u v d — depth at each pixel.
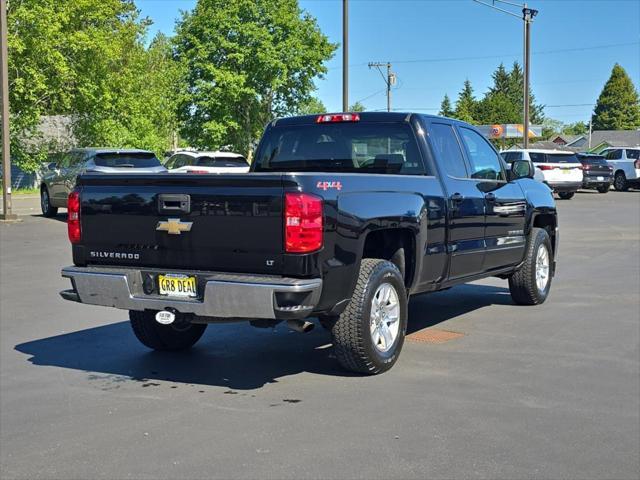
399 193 6.32
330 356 6.76
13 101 31.36
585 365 6.46
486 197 7.74
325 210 5.39
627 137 99.62
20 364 6.58
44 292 10.13
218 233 5.48
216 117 40.31
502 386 5.86
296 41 40.72
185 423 5.05
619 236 16.95
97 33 33.38
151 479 4.15
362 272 5.96
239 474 4.20
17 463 4.39
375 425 4.98
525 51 37.94
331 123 7.57
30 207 26.25
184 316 5.71
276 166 7.87
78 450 4.58
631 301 9.38
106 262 6.02
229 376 6.21
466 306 9.16
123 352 7.02
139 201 5.79
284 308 5.20
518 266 8.77
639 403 5.45
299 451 4.53
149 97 43.84
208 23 39.28
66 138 38.03
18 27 29.44
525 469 4.27
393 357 6.30
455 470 4.25
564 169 30.08
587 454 4.50
